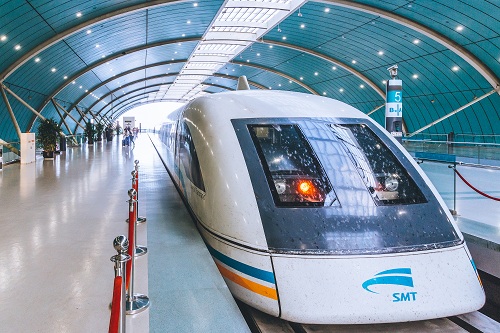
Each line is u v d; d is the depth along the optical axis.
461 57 20.25
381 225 3.57
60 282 3.61
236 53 31.22
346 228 3.51
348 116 4.84
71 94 32.41
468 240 5.37
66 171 11.91
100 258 4.23
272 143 4.28
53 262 4.11
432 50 21.58
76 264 4.06
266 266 3.37
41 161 15.13
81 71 27.34
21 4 14.37
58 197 7.67
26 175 10.98
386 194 3.90
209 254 4.20
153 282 3.54
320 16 21.30
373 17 20.05
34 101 26.20
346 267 3.25
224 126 4.56
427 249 3.45
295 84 40.97
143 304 3.11
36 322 2.91
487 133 23.59
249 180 3.91
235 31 25.28
